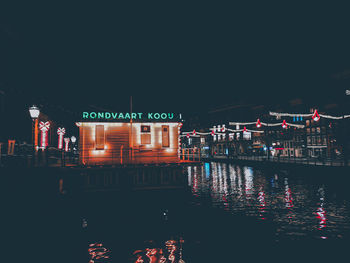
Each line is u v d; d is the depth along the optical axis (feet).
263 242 36.22
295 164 113.50
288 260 30.42
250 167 160.97
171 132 61.11
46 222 39.75
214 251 33.45
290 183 90.17
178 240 37.60
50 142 103.71
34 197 40.24
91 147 58.03
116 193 51.57
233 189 79.87
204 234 40.14
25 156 48.88
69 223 43.01
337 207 54.08
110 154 58.44
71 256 31.22
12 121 69.56
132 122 59.26
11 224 37.99
